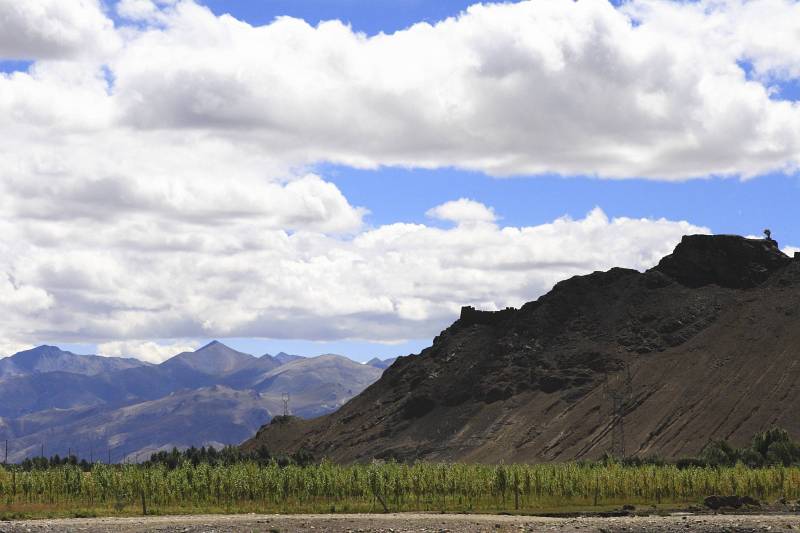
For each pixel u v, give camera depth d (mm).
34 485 139500
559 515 130625
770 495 174750
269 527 96875
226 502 140375
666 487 167250
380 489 143250
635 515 131125
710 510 141375
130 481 137875
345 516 117625
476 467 158500
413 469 152750
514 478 150750
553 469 161000
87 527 96312
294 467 150750
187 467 145375
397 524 102000
